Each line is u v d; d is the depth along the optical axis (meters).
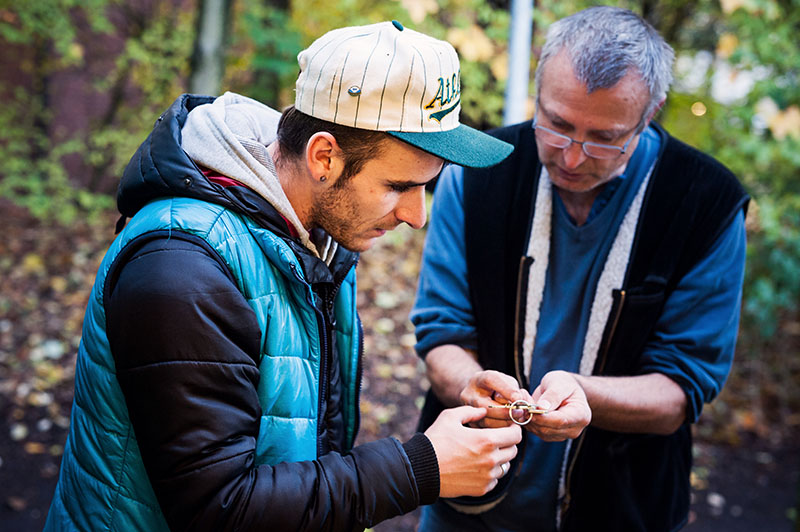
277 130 1.22
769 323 4.68
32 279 5.66
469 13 4.68
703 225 1.61
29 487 3.43
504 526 1.78
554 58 1.48
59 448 3.75
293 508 1.01
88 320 1.15
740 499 3.80
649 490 1.69
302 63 1.16
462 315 1.75
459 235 1.76
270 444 1.15
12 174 6.66
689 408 1.60
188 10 7.76
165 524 1.13
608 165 1.50
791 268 4.46
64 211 6.57
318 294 1.26
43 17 6.66
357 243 1.21
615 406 1.53
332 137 1.10
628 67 1.40
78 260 6.07
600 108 1.41
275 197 1.15
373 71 1.07
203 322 1.01
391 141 1.10
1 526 3.14
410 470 1.10
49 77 7.82
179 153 1.12
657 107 1.52
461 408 1.24
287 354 1.16
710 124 4.54
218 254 1.08
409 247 6.23
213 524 0.98
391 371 4.57
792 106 4.25
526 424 1.42
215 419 1.00
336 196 1.15
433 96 1.11
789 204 4.62
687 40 5.55
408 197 1.17
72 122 8.24
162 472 1.00
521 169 1.70
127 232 1.11
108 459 1.13
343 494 1.04
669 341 1.63
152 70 7.28
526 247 1.67
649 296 1.60
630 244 1.61
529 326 1.70
